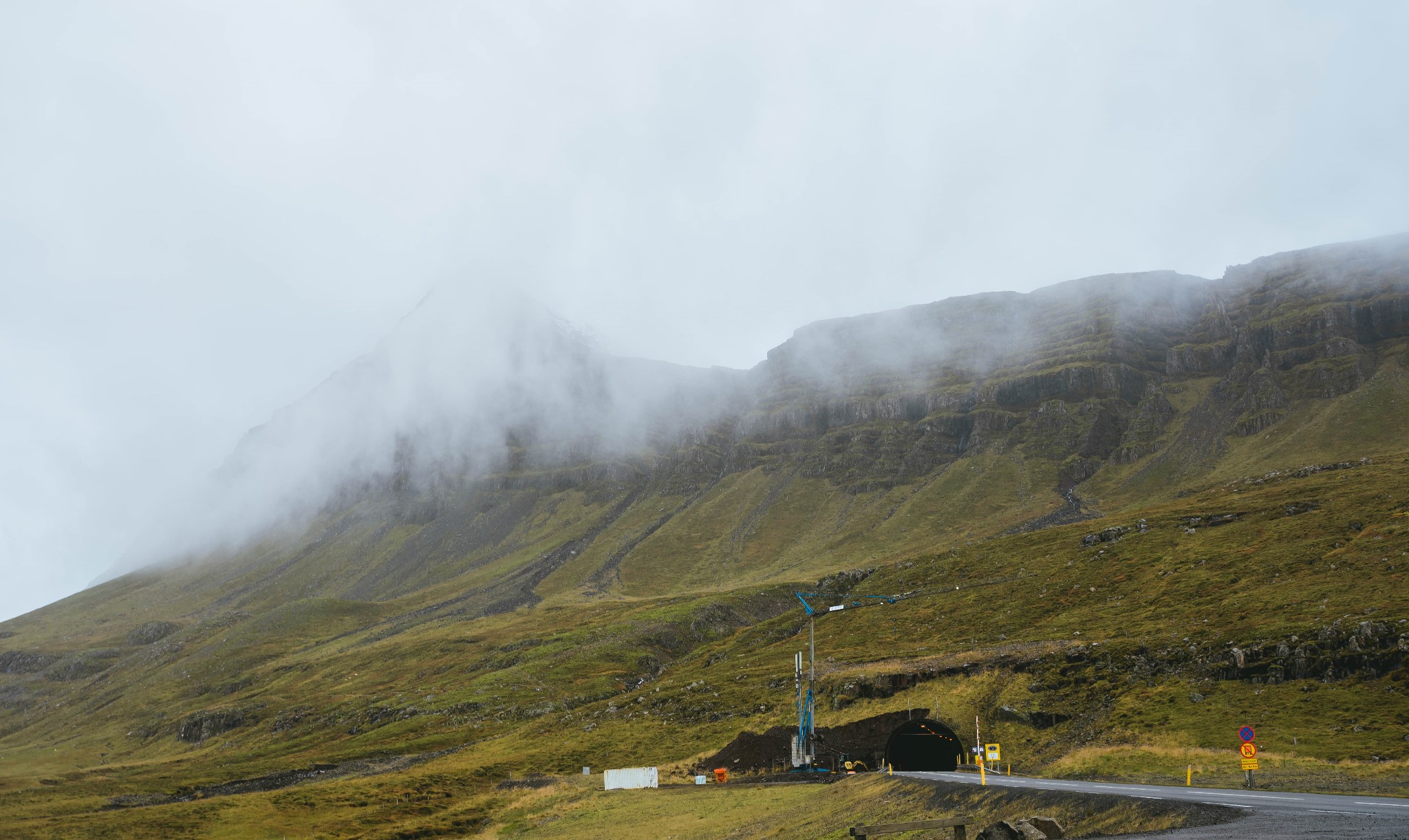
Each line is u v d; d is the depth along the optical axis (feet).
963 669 389.19
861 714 379.35
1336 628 314.35
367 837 360.07
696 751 422.41
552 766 456.86
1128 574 549.13
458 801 424.05
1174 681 322.75
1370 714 258.98
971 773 262.06
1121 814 146.00
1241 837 107.34
